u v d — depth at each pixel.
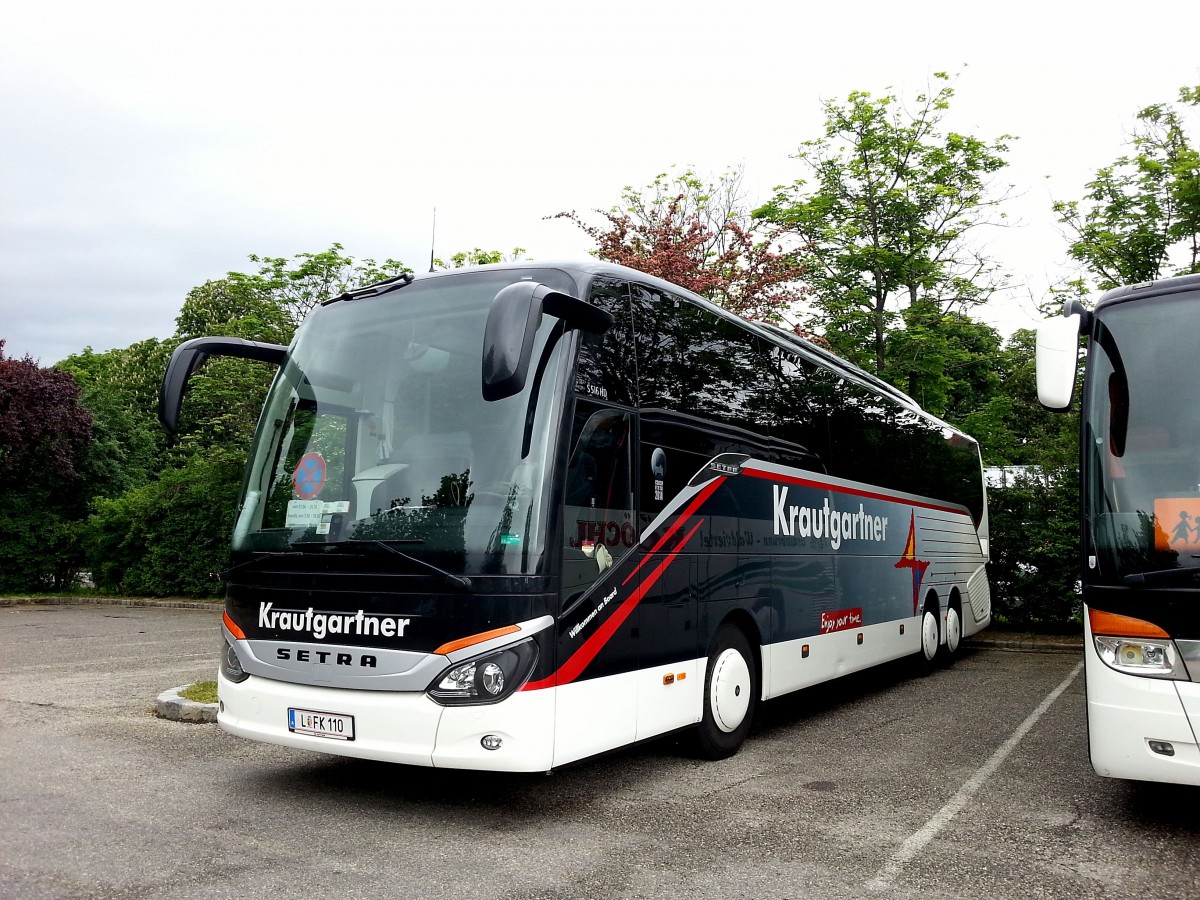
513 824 5.36
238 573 5.78
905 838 5.16
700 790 6.17
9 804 5.57
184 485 22.92
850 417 9.89
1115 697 5.04
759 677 7.53
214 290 45.06
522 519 5.10
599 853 4.86
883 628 10.29
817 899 4.26
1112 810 5.74
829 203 17.86
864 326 18.64
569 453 5.38
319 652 5.33
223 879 4.37
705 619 6.68
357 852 4.81
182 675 10.91
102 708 8.80
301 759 6.84
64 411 24.84
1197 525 4.96
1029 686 11.11
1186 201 14.21
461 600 5.00
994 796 6.06
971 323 19.08
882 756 7.25
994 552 16.55
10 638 15.05
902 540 11.09
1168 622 4.93
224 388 22.83
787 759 7.13
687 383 6.80
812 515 8.65
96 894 4.15
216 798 5.77
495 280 5.85
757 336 8.12
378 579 5.20
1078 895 4.34
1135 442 5.28
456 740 4.91
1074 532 15.81
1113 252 15.58
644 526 6.05
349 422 5.73
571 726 5.21
